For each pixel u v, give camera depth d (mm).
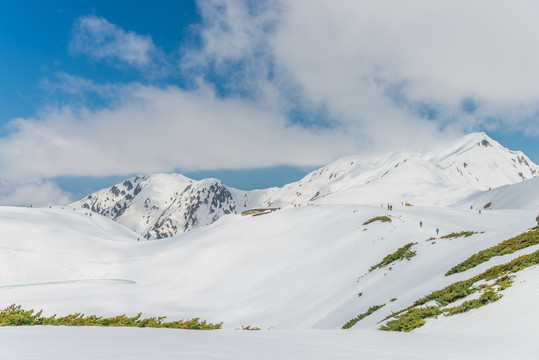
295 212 127312
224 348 6953
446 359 6996
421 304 21828
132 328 10008
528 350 7898
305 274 68938
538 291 13344
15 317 10898
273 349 7195
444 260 35375
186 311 66812
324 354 6906
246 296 70500
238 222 137875
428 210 113125
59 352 5871
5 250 126812
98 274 111562
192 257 108562
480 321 12719
